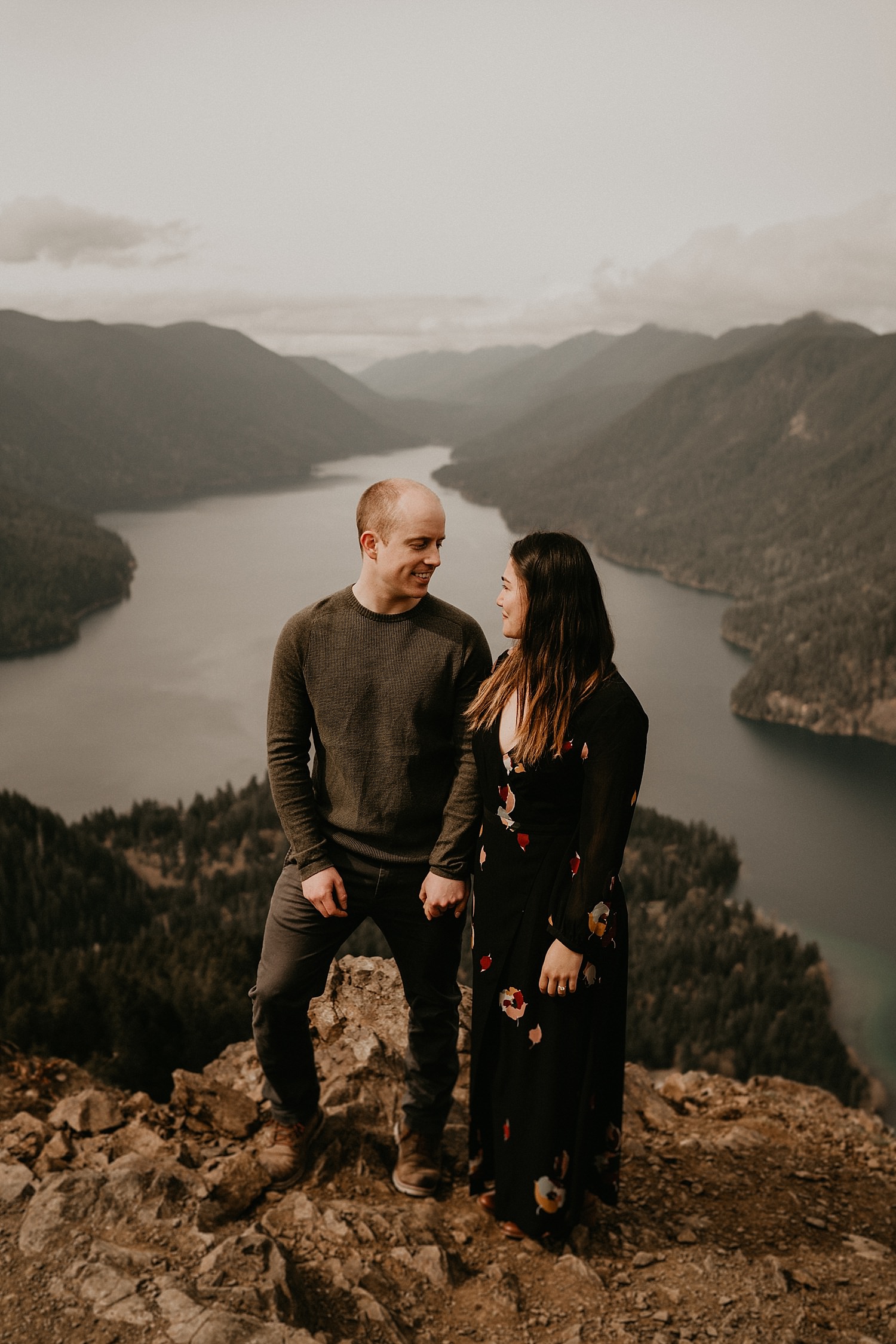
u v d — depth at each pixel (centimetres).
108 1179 276
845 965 10700
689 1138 416
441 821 297
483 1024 300
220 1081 419
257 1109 373
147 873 12081
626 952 297
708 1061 8512
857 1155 419
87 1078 453
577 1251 302
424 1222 301
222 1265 242
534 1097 293
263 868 11731
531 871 287
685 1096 523
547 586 266
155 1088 3219
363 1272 265
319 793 299
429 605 287
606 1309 269
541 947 288
